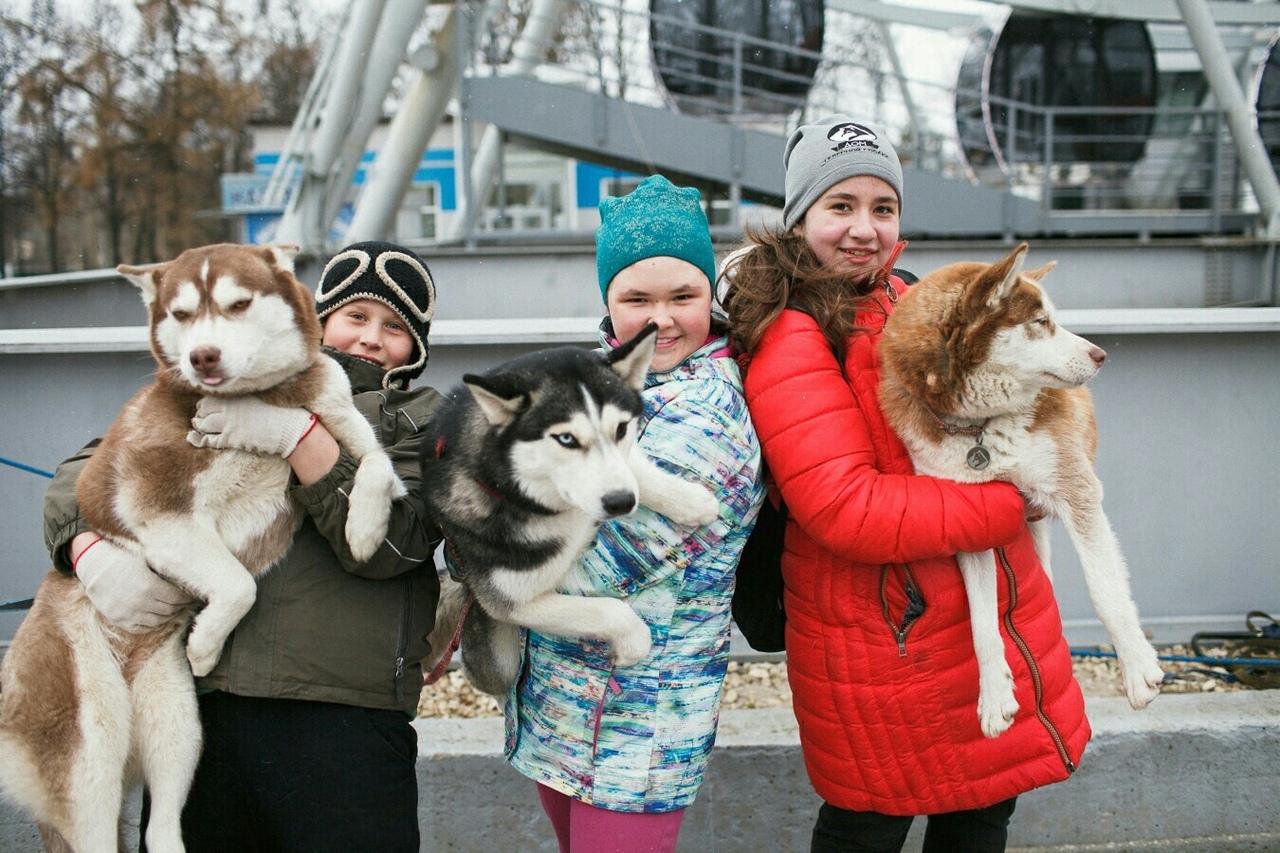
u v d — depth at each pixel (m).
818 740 2.10
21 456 3.50
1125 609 2.00
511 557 1.91
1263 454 3.62
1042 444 2.02
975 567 2.00
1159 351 3.57
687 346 2.09
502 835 2.90
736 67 7.67
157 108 22.09
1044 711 2.03
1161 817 2.95
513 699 2.10
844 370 2.13
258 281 1.93
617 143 7.54
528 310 5.98
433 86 7.13
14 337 3.42
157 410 2.00
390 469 1.94
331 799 1.83
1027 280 2.04
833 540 1.92
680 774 1.94
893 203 2.34
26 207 21.91
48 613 2.03
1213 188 7.44
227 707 1.89
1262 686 3.37
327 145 6.44
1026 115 8.20
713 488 1.90
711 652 1.99
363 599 1.93
